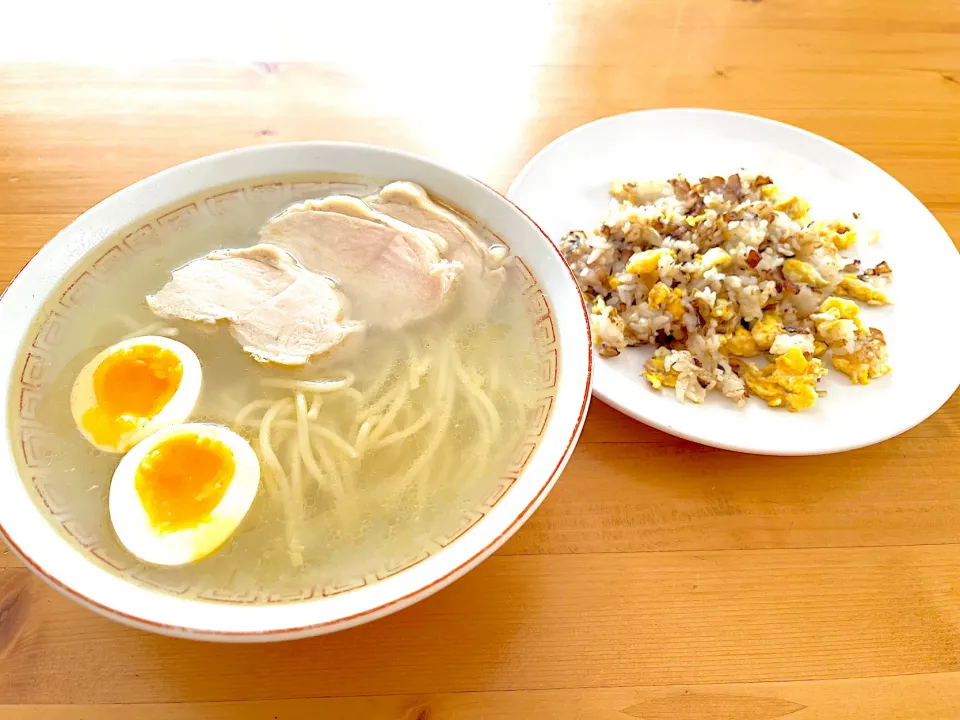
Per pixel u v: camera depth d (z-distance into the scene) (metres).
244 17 0.52
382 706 0.25
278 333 0.31
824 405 0.34
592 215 0.42
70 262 0.30
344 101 0.47
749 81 0.52
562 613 0.27
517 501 0.24
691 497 0.31
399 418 0.29
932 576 0.29
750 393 0.35
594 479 0.31
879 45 0.55
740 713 0.25
